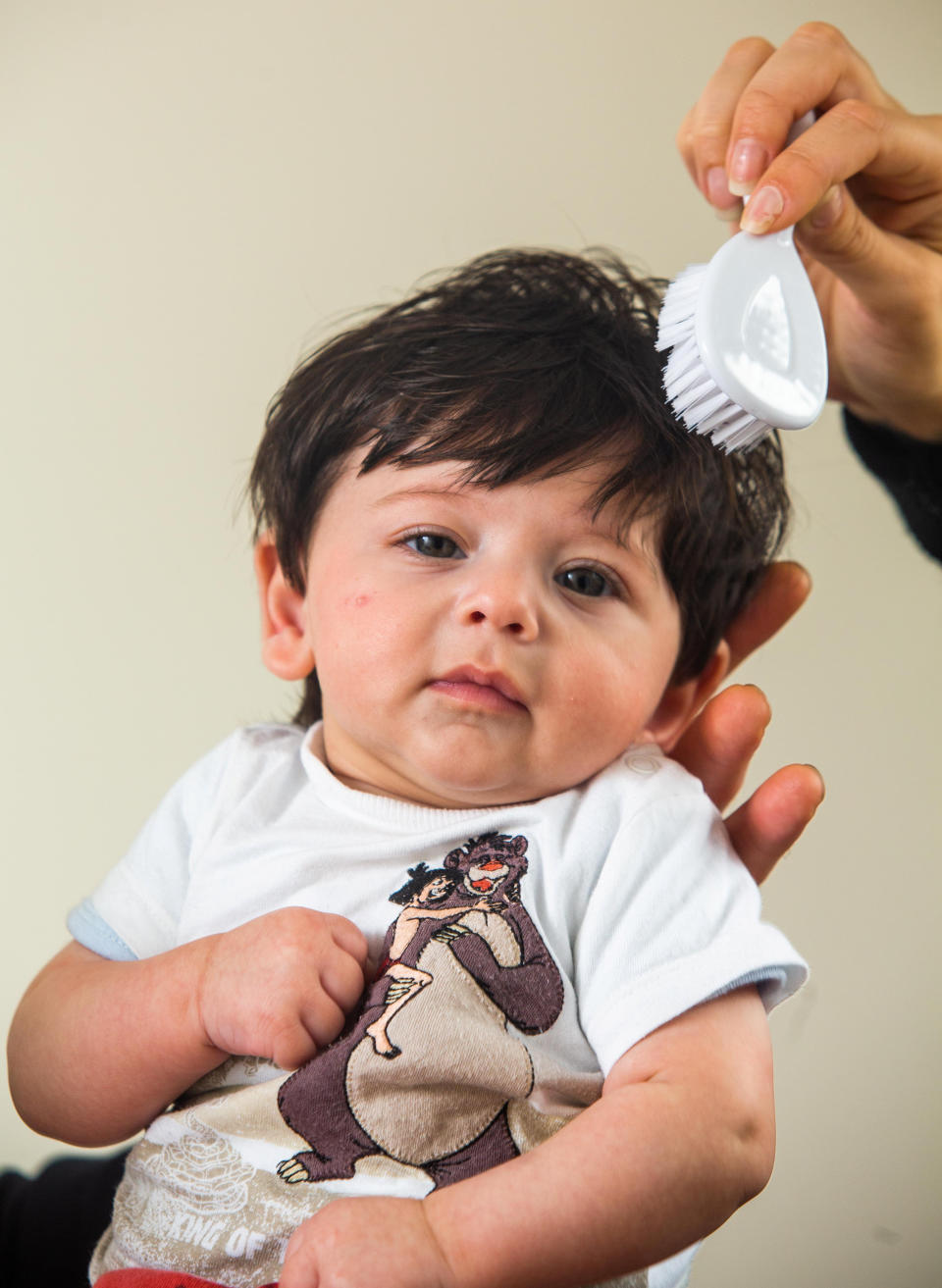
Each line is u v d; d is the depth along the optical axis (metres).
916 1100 1.40
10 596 1.55
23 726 1.54
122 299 1.56
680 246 1.54
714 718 0.87
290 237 1.56
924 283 0.83
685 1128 0.60
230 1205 0.68
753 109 0.71
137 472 1.56
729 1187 0.60
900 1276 1.29
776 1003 0.70
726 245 0.68
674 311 0.71
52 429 1.56
